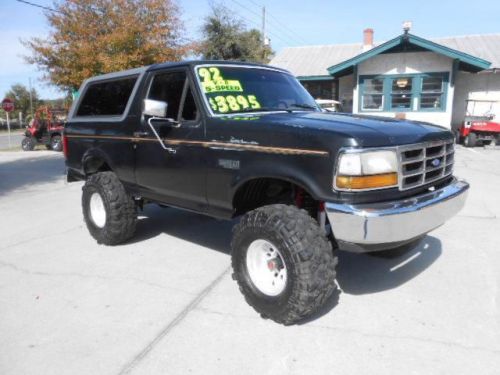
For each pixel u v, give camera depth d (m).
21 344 3.19
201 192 3.98
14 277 4.44
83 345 3.16
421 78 18.45
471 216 6.23
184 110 4.12
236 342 3.15
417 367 2.83
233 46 28.67
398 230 3.06
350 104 21.31
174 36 17.80
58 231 6.11
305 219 3.24
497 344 3.06
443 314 3.48
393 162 3.11
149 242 5.41
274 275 3.42
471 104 19.78
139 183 4.75
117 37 16.20
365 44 23.17
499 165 11.55
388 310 3.56
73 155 5.77
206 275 4.36
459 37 22.53
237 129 3.59
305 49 25.23
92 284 4.20
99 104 5.37
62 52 17.17
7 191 9.86
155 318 3.52
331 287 3.25
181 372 2.84
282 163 3.27
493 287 3.95
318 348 3.06
